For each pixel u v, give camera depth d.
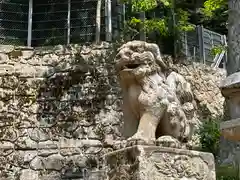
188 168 4.95
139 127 4.99
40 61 10.76
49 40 11.50
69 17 11.59
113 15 11.46
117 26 11.43
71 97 10.34
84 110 10.20
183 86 5.48
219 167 8.00
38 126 10.12
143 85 5.13
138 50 5.18
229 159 7.96
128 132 5.21
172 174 4.81
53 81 10.51
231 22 8.02
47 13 11.71
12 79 10.48
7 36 11.41
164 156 4.81
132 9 11.41
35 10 11.75
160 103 5.07
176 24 12.29
